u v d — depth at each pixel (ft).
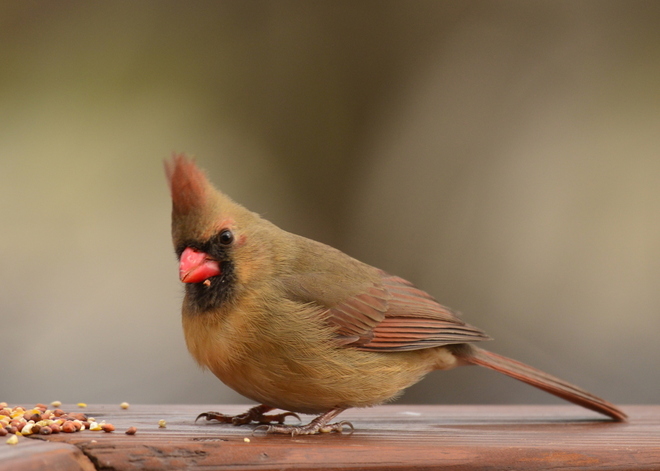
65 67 39.22
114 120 38.78
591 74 39.17
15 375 32.68
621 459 15.70
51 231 36.32
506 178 38.55
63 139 38.11
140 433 15.93
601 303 36.06
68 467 13.20
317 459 14.85
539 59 39.83
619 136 38.24
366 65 40.93
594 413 22.58
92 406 22.11
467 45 40.65
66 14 39.75
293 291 19.20
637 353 34.73
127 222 36.83
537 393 34.63
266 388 18.76
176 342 34.37
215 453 14.39
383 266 38.40
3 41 38.99
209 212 18.89
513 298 36.63
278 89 40.47
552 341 35.83
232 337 18.48
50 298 34.88
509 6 40.60
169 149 38.58
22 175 37.29
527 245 37.37
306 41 41.01
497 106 39.70
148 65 39.93
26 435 14.99
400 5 41.16
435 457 15.24
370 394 19.56
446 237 38.19
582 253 36.78
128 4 40.32
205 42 40.42
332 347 18.99
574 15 39.58
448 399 34.81
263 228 19.77
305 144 39.86
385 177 39.65
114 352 33.81
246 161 39.14
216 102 39.78
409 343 20.17
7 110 38.19
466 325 21.42
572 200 37.70
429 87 40.52
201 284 18.80
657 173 37.35
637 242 36.55
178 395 33.12
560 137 38.78
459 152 39.34
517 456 15.48
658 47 38.63
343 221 39.19
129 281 35.53
